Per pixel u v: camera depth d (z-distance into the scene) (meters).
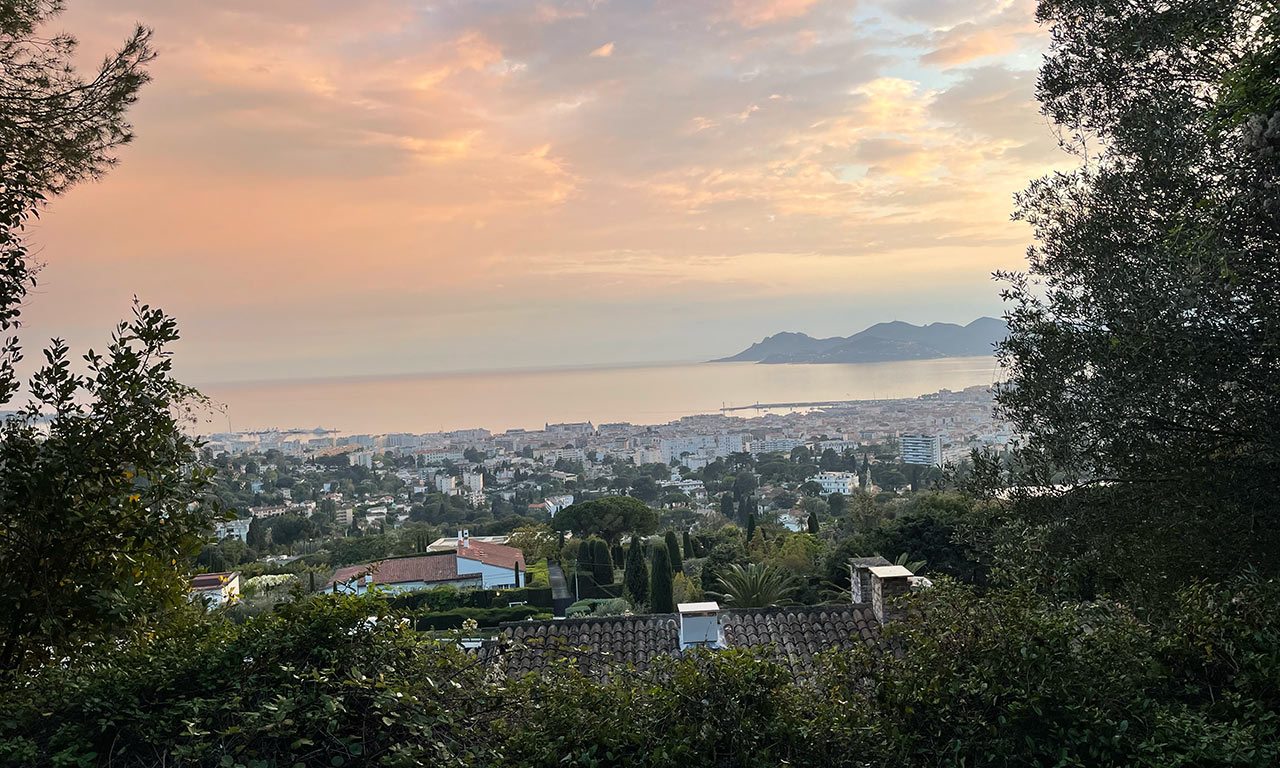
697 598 21.17
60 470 3.57
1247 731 3.06
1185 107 5.65
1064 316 6.14
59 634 3.65
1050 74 6.59
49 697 3.03
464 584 30.05
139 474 4.05
